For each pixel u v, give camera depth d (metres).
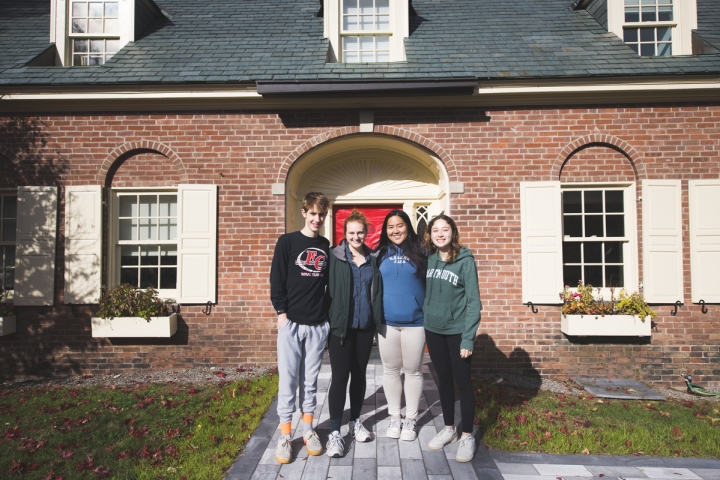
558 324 5.97
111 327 5.73
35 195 5.98
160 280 6.28
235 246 6.08
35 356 5.97
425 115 6.14
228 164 6.12
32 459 3.52
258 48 6.60
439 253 3.54
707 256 5.87
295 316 3.33
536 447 3.78
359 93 5.85
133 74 5.95
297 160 6.18
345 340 3.37
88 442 3.82
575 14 7.32
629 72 5.74
